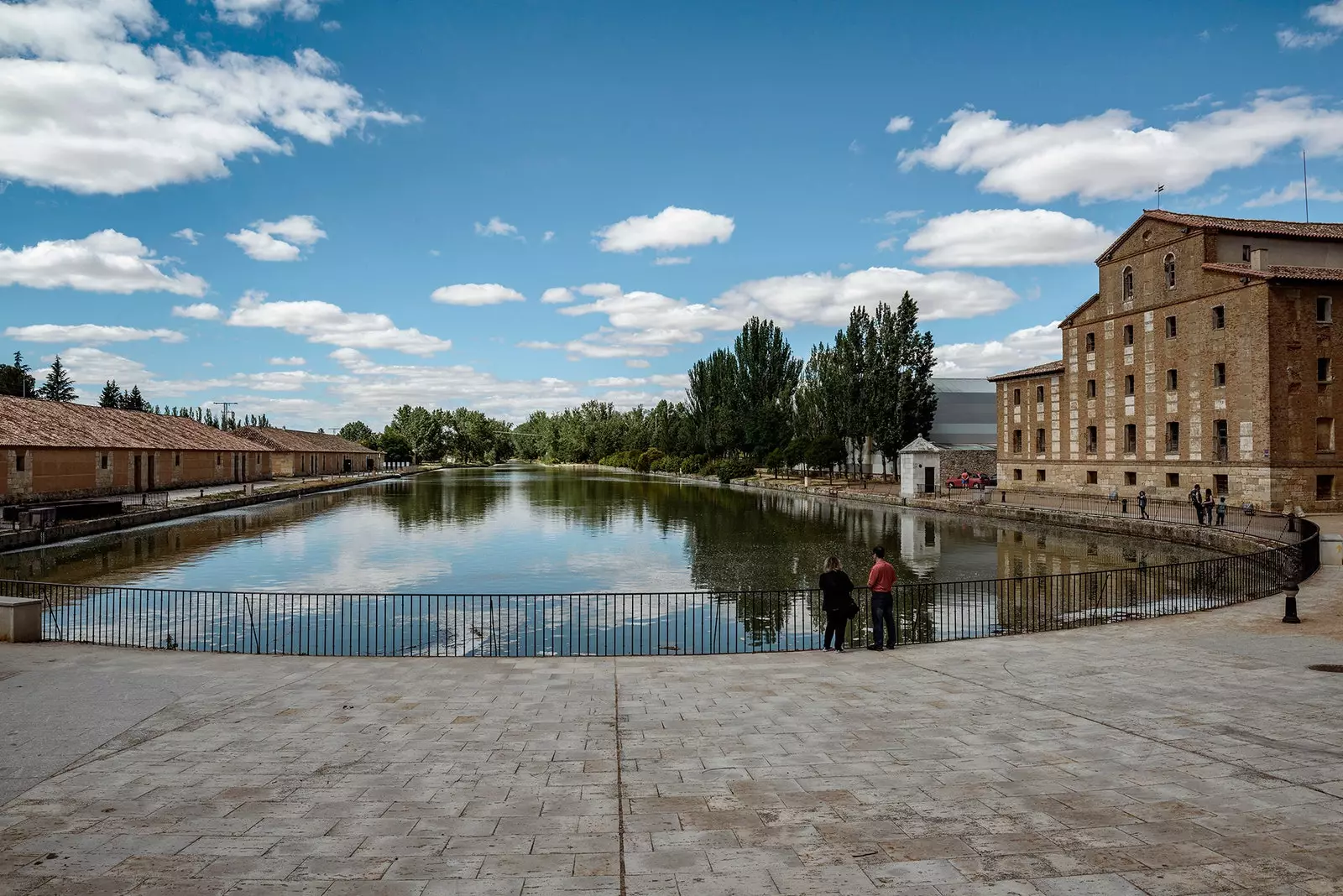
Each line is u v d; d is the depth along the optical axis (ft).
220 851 18.97
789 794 22.38
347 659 40.78
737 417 299.79
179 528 133.59
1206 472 130.41
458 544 112.68
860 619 62.18
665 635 56.95
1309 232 136.26
